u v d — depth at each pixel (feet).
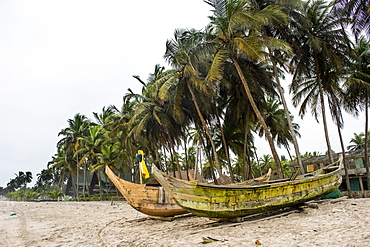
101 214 61.98
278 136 97.91
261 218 34.68
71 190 193.77
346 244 20.17
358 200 49.19
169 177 29.99
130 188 40.27
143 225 39.50
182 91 63.05
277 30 58.95
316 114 74.74
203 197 30.30
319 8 62.69
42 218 59.62
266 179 48.16
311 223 29.60
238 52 51.16
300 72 63.36
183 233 30.63
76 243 29.86
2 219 61.67
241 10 48.03
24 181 374.84
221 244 23.66
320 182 41.83
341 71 65.05
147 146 108.27
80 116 140.26
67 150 139.44
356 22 47.50
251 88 62.28
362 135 139.23
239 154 87.10
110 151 117.60
